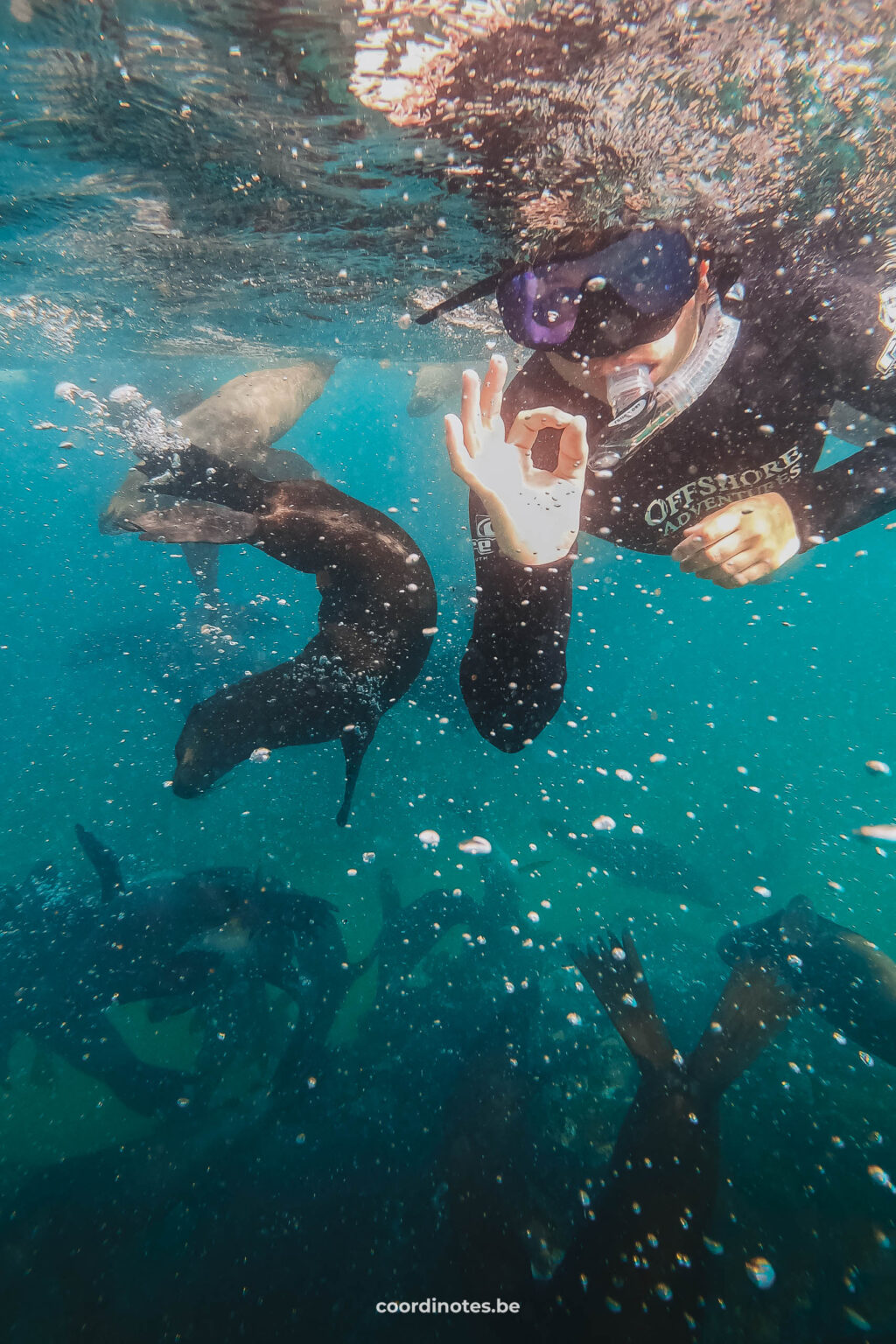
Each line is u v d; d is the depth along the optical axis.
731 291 0.61
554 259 0.58
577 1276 0.64
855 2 0.56
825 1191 0.79
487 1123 0.82
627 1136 0.75
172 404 1.88
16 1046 1.08
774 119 0.59
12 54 0.69
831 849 1.81
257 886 1.16
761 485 0.71
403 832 1.70
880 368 0.60
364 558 0.81
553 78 0.60
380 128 0.73
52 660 3.53
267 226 1.08
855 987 0.93
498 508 0.56
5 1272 0.73
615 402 0.62
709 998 1.18
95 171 0.96
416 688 1.47
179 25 0.63
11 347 2.34
